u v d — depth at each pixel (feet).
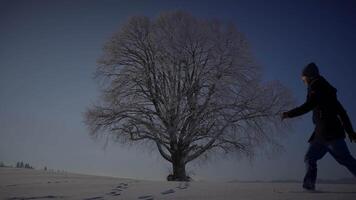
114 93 87.61
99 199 21.94
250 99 85.30
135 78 87.15
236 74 86.74
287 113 19.04
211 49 87.45
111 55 91.40
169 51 86.22
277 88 88.89
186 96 83.51
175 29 87.56
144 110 86.99
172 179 84.89
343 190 21.74
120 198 21.99
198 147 85.35
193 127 82.94
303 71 19.24
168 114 83.15
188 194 22.47
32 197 23.29
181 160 84.94
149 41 89.10
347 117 18.35
